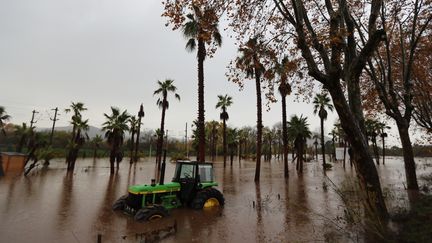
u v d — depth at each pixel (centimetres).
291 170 3622
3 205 1106
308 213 1009
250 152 9650
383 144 5172
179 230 771
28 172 2425
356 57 814
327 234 705
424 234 573
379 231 601
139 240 684
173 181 1102
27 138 3269
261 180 2314
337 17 746
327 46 746
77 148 2759
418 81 1691
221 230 782
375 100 1736
